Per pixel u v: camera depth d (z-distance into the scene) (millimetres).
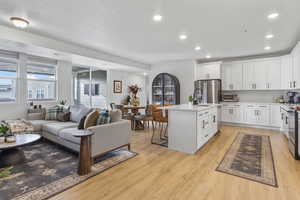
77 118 3885
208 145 3549
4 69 4199
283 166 2520
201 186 1997
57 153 3053
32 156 2902
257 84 5273
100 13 2590
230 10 2461
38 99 4902
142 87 8664
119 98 7305
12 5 2350
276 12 2520
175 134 3279
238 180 2127
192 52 5059
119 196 1808
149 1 2232
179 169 2441
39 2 2273
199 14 2590
